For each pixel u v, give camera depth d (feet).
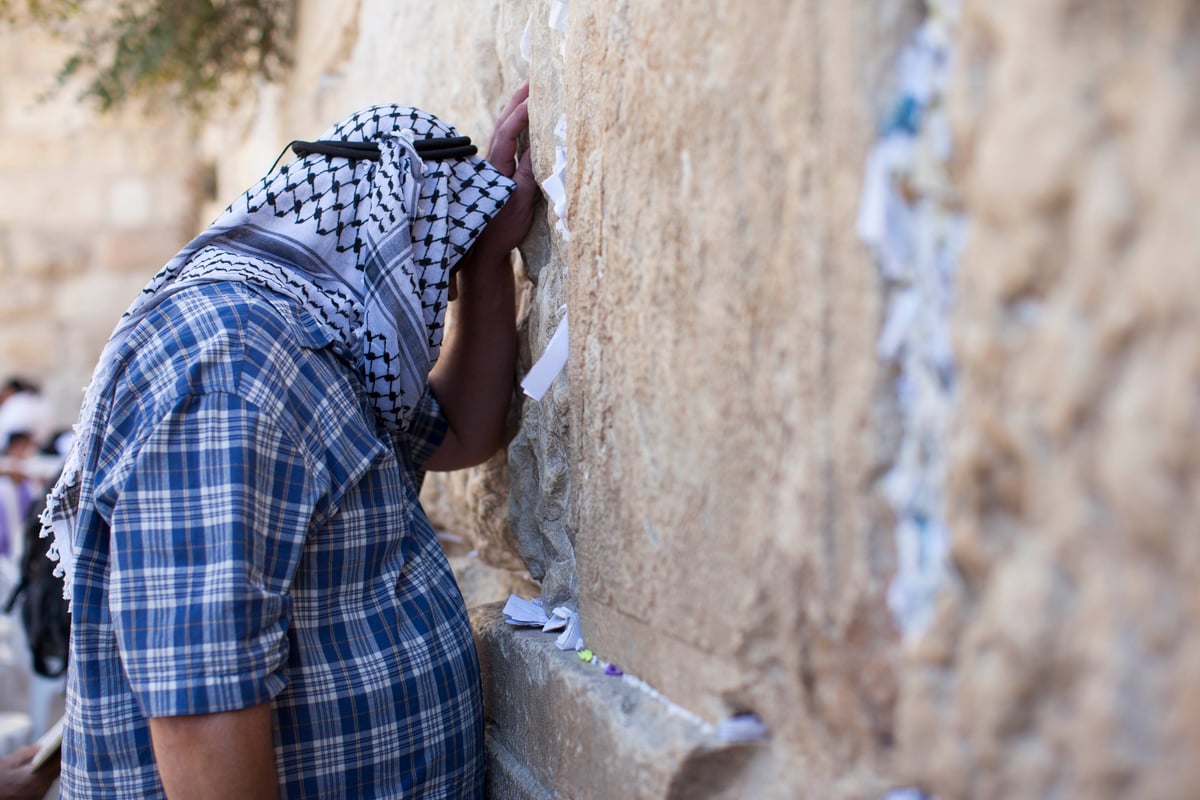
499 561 5.77
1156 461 1.75
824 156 2.48
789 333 2.64
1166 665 1.78
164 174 20.39
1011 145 1.98
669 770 3.10
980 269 2.08
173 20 12.32
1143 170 1.76
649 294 3.36
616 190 3.55
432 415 5.18
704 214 3.00
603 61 3.62
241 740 3.52
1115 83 1.81
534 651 4.38
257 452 3.61
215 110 17.72
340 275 4.32
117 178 20.13
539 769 4.25
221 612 3.47
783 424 2.68
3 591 11.47
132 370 3.75
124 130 20.02
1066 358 1.91
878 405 2.39
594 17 3.71
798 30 2.54
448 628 4.41
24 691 10.37
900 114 2.33
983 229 2.07
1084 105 1.86
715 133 2.92
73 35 14.97
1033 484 2.01
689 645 3.23
